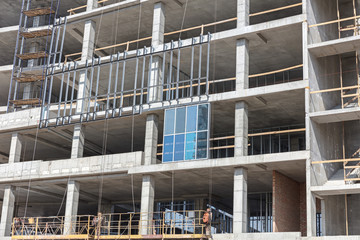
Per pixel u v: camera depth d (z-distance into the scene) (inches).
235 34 1368.1
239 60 1364.4
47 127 1583.4
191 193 1752.0
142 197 1398.9
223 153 1691.7
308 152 1190.9
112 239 1318.9
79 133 1546.5
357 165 1305.4
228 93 1339.8
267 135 1621.6
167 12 1583.4
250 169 1318.9
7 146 1887.3
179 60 1398.9
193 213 1758.1
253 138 1651.1
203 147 1325.0
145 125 1582.2
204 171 1370.6
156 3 1530.5
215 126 1636.3
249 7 1560.0
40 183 1601.9
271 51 1467.8
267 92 1286.9
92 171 1475.1
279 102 1366.9
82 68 1578.5
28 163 1599.4
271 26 1321.4
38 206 2054.6
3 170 1641.2
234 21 1638.8
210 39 1393.9
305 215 1438.2
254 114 1485.0
